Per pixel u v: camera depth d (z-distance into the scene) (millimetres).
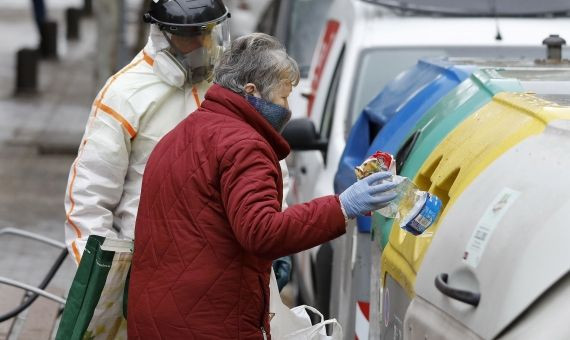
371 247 7676
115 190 7375
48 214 17719
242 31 26016
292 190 13500
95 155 7301
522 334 4730
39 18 38719
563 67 7824
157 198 6016
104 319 6500
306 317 6934
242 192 5660
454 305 5402
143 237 6082
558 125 5395
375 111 9195
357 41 11688
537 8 11969
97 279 6398
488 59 8961
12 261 14820
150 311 5969
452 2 12062
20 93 30547
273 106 6008
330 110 11891
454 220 5754
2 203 18312
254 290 5941
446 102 7598
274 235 5566
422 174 6855
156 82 7410
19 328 11008
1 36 43500
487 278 5133
